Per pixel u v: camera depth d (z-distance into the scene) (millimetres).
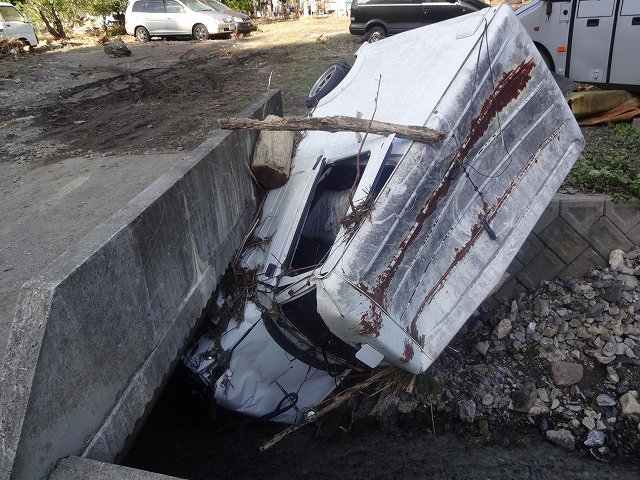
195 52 15258
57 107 9781
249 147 4492
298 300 3385
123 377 2574
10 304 3557
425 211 3168
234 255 4070
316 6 28781
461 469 3596
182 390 3826
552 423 3832
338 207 3625
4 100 10461
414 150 3125
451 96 3299
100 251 2352
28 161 6953
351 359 3691
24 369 1960
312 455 3789
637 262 4500
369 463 3691
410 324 3152
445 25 4160
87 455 2305
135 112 9109
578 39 6426
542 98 3770
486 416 3941
